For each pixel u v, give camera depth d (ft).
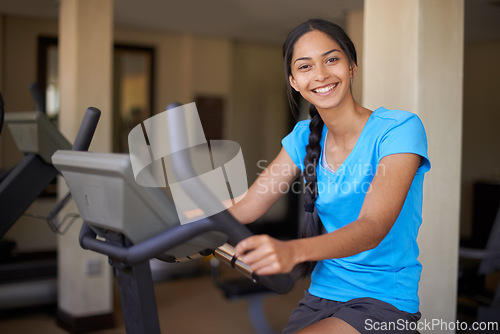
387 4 8.07
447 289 8.07
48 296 14.03
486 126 23.75
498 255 11.23
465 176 24.54
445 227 8.04
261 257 3.12
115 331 13.03
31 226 19.08
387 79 8.08
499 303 8.75
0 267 13.52
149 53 21.79
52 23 19.84
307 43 4.32
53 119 19.89
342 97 4.35
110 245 3.63
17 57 19.33
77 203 3.73
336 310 4.45
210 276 18.22
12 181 7.09
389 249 4.41
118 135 21.09
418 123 4.25
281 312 14.23
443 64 7.93
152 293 3.92
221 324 13.24
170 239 3.27
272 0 16.60
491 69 23.50
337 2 16.53
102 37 13.01
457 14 8.09
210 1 16.90
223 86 23.29
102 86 13.03
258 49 24.99
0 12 18.60
